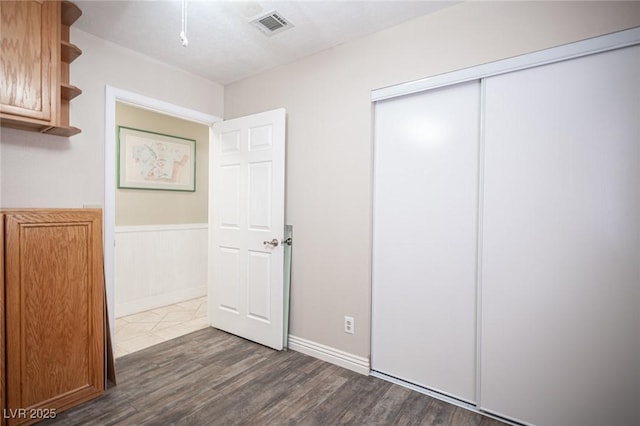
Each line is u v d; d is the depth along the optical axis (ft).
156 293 12.13
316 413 5.94
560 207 5.37
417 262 6.87
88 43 7.36
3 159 6.26
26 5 5.53
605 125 5.03
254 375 7.25
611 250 5.00
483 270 6.02
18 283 5.43
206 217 14.10
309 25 6.95
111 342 6.86
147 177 12.01
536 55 5.46
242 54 8.25
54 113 5.87
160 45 7.86
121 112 11.31
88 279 6.29
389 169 7.25
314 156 8.18
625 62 4.89
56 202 6.91
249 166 9.14
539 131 5.52
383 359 7.32
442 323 6.57
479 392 6.07
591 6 5.03
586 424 5.19
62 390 5.90
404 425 5.64
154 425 5.57
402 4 6.22
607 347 5.04
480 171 6.04
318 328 8.13
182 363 7.79
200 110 9.65
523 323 5.67
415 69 6.69
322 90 8.05
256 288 8.97
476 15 6.01
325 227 7.98
